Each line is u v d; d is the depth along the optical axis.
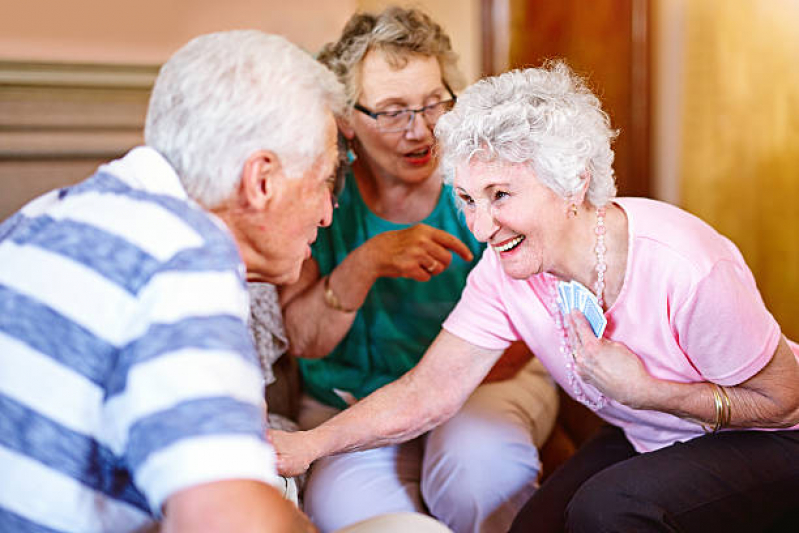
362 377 2.10
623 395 1.41
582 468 1.67
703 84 3.16
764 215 3.04
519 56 3.20
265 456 0.84
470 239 2.04
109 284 0.89
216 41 1.03
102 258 0.90
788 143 2.92
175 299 0.87
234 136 0.99
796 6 2.82
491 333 1.64
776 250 3.02
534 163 1.32
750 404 1.38
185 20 3.25
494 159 1.33
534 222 1.37
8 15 3.02
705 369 1.41
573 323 1.46
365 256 1.87
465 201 1.42
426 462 1.91
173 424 0.81
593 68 3.20
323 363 2.14
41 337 0.88
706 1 3.10
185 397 0.82
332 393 2.10
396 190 2.04
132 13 3.17
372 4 3.27
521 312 1.59
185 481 0.80
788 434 1.45
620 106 3.23
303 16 3.38
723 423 1.40
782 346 1.39
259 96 1.00
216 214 1.04
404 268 1.84
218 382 0.84
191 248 0.91
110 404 0.87
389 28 1.88
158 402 0.83
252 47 1.03
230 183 1.01
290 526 0.84
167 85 1.01
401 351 2.07
